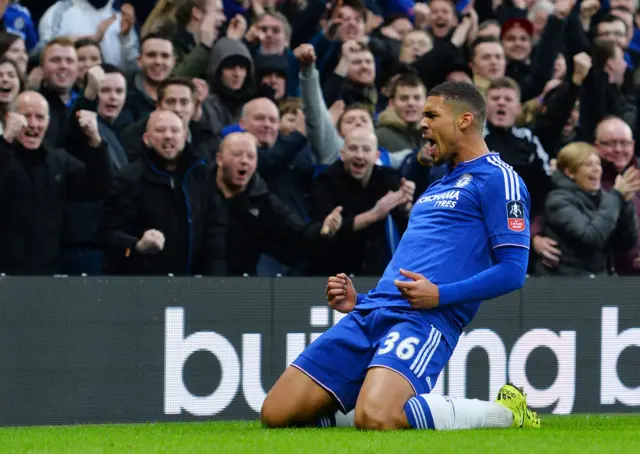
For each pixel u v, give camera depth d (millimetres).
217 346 13914
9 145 14984
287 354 14172
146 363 13648
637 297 15227
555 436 8406
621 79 19031
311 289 14273
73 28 16672
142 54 16531
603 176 18109
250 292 14039
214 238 15836
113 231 15398
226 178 15875
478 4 19203
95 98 15812
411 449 7066
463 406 8938
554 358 14961
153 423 13258
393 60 18156
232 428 10781
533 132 18266
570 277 15023
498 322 14766
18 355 13227
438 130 9461
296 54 17156
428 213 9500
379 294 9562
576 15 18969
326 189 16531
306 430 8914
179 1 16844
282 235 16141
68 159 15344
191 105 16109
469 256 9188
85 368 13445
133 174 15461
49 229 15195
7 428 11383
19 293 13234
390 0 18422
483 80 18422
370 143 16406
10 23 16281
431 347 9039
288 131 16891
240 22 17391
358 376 9414
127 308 13602
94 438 8734
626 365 15219
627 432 9453
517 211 9078
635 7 20344
